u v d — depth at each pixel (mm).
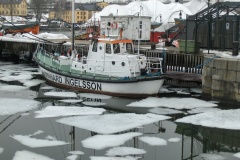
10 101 17297
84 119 14391
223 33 22891
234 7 24281
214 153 11562
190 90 20344
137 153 11188
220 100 17438
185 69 22000
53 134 12727
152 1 45812
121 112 15711
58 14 104625
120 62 18031
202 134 13062
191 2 53031
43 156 10852
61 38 35938
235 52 19000
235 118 14578
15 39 33688
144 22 31141
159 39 33062
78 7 95188
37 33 39000
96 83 18516
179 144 12125
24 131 13047
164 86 21406
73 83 19641
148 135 12867
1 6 109375
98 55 18766
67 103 17141
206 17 24016
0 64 30844
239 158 11125
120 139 12312
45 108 15984
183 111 15883
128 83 17500
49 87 20766
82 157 10828
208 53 21625
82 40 33750
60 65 20750
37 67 29141
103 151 11281
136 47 25750
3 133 12836
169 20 42594
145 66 18359
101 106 16578
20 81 22703
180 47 22672
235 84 16812
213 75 17562
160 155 11109
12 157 10742
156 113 15555
